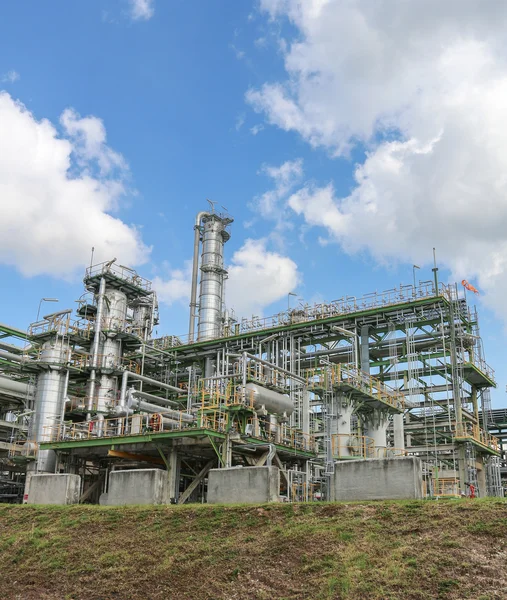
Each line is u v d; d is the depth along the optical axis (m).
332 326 53.31
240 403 34.81
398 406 43.50
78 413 49.84
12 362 54.72
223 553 18.58
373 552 16.72
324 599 15.27
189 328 67.50
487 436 53.62
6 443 48.81
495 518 16.98
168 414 38.12
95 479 43.34
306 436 40.62
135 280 57.81
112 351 53.09
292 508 20.61
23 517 26.11
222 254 67.38
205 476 39.06
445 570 15.21
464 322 53.84
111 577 18.78
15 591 19.17
